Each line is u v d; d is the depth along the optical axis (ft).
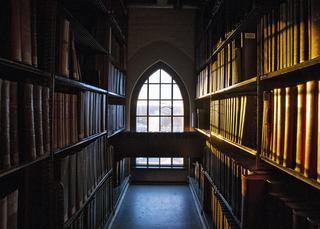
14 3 2.52
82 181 4.36
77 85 4.27
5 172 2.30
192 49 11.47
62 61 3.63
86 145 4.87
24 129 2.70
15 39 2.52
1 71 2.85
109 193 7.07
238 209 4.00
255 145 3.84
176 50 11.50
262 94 3.43
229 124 4.85
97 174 5.56
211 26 6.89
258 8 3.48
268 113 3.10
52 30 3.29
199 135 10.13
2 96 2.33
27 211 3.07
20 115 2.70
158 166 11.84
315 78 2.92
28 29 2.74
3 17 2.48
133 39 11.43
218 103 5.82
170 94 11.78
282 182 2.98
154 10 11.46
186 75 11.50
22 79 3.24
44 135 3.08
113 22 7.21
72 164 3.94
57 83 3.91
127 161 11.51
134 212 8.48
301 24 2.40
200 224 7.66
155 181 11.70
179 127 11.79
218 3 5.88
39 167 3.22
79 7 5.93
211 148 6.41
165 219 7.98
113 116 7.60
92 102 5.13
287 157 2.58
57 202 3.33
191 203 9.35
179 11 11.45
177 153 10.13
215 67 6.37
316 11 2.17
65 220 3.64
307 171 2.21
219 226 5.32
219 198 5.63
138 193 10.36
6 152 2.35
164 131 11.00
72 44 4.13
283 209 2.64
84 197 4.51
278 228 2.76
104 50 6.24
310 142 2.17
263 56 3.39
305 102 2.33
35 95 2.88
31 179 3.19
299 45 2.48
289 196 2.81
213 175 6.13
